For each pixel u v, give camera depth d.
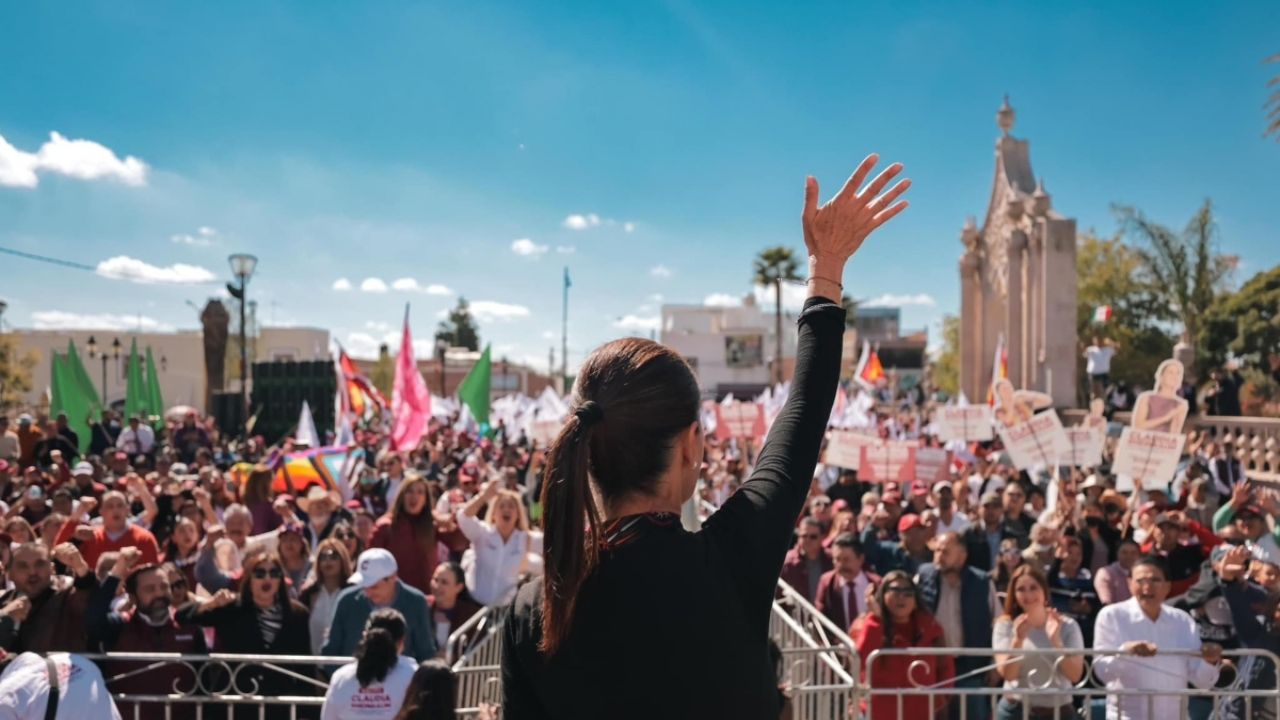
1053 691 5.42
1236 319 36.72
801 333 1.65
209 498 9.95
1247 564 6.95
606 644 1.36
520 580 7.67
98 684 4.27
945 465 12.97
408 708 4.61
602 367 1.54
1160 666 5.97
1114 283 43.09
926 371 74.31
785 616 6.44
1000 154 34.06
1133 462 10.73
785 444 1.56
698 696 1.35
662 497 1.49
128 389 25.30
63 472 11.46
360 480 12.45
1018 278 31.22
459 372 80.56
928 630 6.46
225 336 30.53
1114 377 42.81
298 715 6.42
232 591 6.93
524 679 1.46
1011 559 8.19
